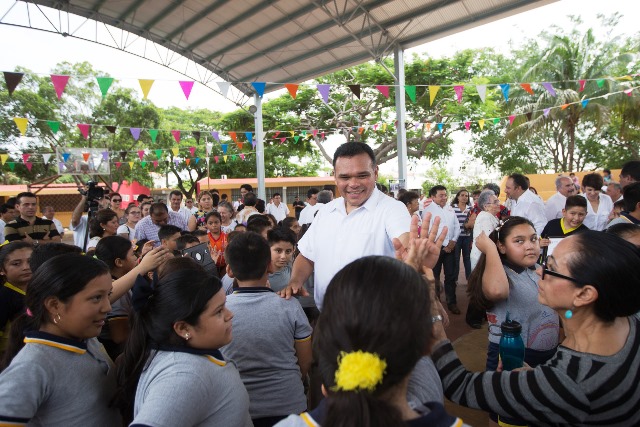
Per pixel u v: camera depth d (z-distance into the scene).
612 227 1.97
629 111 16.77
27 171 22.00
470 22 8.95
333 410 0.67
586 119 17.02
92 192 4.82
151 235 4.81
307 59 12.31
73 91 19.94
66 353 1.30
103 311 1.38
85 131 9.70
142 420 1.06
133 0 10.51
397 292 0.73
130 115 20.98
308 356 1.96
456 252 5.18
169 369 1.19
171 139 22.00
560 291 1.12
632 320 1.16
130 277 1.82
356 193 2.05
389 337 0.69
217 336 1.31
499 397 1.06
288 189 19.08
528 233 1.99
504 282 1.87
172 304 1.27
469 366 3.49
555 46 16.98
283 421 0.77
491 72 20.86
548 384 1.02
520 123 17.47
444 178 28.42
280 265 2.90
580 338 1.12
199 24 11.52
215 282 1.35
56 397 1.24
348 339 0.71
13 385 1.15
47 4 10.44
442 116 16.02
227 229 5.39
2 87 18.62
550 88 7.44
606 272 1.03
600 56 16.69
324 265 2.16
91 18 11.24
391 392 0.73
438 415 0.75
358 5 9.03
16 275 2.24
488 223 3.69
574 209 3.64
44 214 6.66
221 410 1.23
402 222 1.96
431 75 15.21
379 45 10.22
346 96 17.56
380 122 17.05
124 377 1.33
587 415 1.02
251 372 1.78
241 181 19.12
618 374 1.01
